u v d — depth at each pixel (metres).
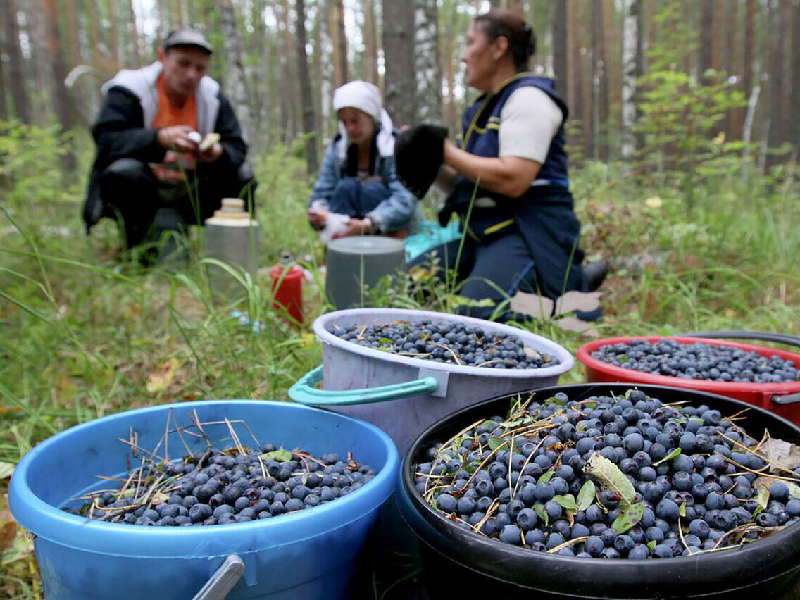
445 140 2.75
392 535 1.46
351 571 1.14
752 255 3.83
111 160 4.10
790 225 4.48
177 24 21.50
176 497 1.21
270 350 2.32
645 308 3.26
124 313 3.11
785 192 6.01
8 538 1.54
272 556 1.00
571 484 1.08
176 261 3.91
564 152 2.98
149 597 0.97
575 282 2.90
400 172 2.79
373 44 18.44
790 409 1.56
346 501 1.08
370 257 2.81
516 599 0.89
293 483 1.26
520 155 2.73
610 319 2.99
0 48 14.19
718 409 1.36
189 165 4.14
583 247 4.01
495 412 1.36
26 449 1.73
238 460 1.38
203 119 4.25
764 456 1.16
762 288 3.31
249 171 4.45
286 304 2.81
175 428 1.49
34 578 1.43
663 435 1.15
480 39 2.94
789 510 1.02
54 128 6.66
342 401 1.38
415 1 4.91
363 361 1.49
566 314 2.61
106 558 0.96
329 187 4.14
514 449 1.18
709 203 5.48
